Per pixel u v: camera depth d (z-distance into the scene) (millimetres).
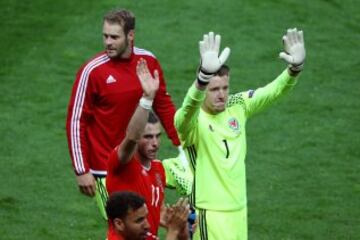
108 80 30234
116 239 23500
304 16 65000
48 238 39844
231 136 30891
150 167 27531
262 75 57500
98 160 30438
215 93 30578
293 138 51094
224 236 30438
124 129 30641
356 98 55750
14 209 42469
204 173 30578
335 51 61219
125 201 22828
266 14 64500
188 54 59219
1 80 55438
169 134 31828
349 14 66062
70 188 44875
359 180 46812
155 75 25234
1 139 49375
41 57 58000
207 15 63844
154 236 27250
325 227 41906
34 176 45844
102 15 62812
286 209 43719
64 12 63281
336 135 51531
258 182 46438
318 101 55188
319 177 47094
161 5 64625
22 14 62750
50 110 52594
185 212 22453
